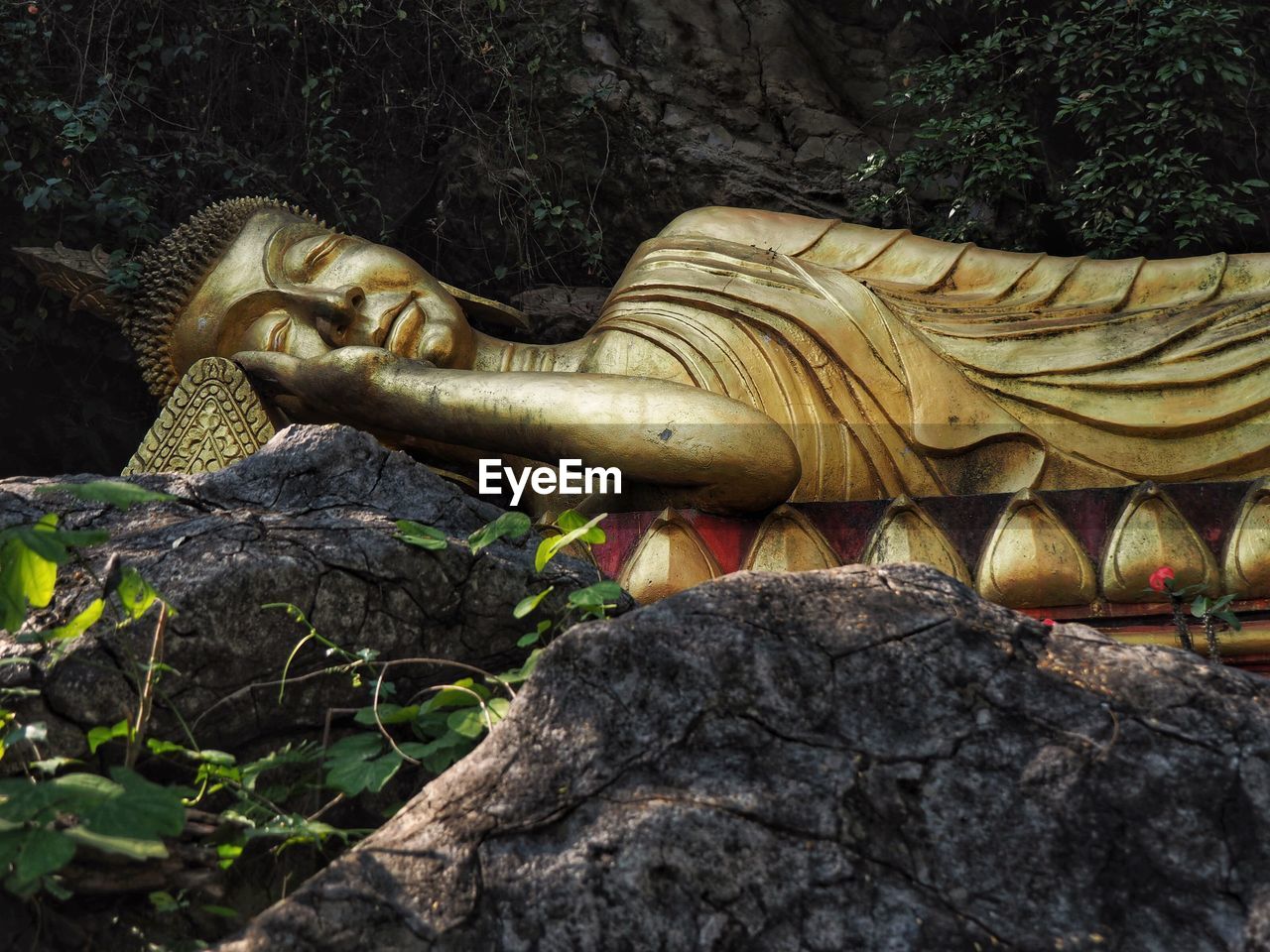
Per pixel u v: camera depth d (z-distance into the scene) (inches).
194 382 198.8
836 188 274.8
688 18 287.0
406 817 78.2
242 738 97.5
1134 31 251.1
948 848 72.1
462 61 287.7
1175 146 253.9
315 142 279.0
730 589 85.2
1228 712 77.2
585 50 283.0
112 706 92.5
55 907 80.2
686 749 77.1
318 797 95.7
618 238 287.3
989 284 211.3
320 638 97.1
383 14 285.7
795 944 69.0
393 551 105.8
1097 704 77.7
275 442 124.1
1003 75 263.7
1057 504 172.4
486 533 105.3
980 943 68.2
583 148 282.5
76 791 74.4
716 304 202.7
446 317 215.5
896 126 285.0
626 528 179.2
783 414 193.2
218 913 83.5
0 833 72.6
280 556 101.3
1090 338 194.7
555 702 81.4
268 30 273.3
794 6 295.4
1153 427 183.8
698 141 277.3
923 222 271.0
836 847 71.9
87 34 260.2
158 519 112.0
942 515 176.1
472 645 108.0
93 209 252.1
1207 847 71.2
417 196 294.8
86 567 99.7
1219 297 199.9
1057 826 72.5
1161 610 165.0
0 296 257.9
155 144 273.7
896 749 76.2
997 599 168.9
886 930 68.9
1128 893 69.8
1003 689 79.1
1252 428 181.8
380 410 199.8
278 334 208.8
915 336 196.2
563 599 112.6
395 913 71.8
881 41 293.4
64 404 274.4
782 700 78.6
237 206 221.0
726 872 71.2
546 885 71.8
